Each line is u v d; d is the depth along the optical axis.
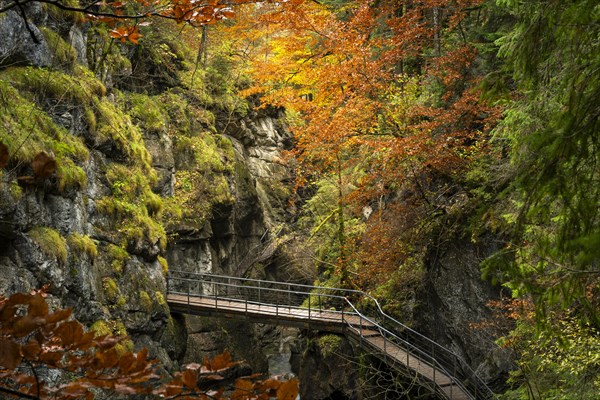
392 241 17.94
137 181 19.08
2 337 2.22
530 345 11.08
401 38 16.28
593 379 9.51
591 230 4.85
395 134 16.78
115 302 16.08
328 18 16.30
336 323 18.12
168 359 18.19
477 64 17.81
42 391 2.46
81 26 18.17
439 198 17.69
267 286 29.45
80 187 14.88
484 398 13.86
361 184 17.73
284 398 2.56
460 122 16.53
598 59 5.17
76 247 14.40
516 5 9.13
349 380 19.52
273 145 33.91
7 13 13.98
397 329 17.81
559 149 4.62
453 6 17.88
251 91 19.38
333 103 17.14
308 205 27.45
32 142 13.02
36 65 15.02
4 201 11.77
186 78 28.91
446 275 16.41
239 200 28.89
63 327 2.43
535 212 4.89
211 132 29.05
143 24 3.89
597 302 7.34
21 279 12.18
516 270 5.37
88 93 17.19
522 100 8.66
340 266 20.34
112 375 2.50
